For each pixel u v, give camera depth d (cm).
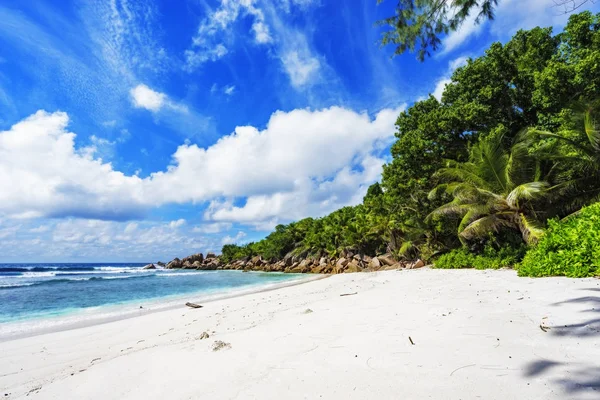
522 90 1956
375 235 4653
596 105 1330
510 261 1533
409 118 2544
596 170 1411
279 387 302
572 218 1105
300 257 6919
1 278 4375
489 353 329
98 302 1714
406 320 510
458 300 649
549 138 1557
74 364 554
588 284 640
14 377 512
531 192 1414
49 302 1741
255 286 2445
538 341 347
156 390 332
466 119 1928
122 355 547
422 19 559
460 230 1783
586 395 231
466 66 2073
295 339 466
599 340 327
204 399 294
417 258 3198
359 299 851
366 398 264
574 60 1661
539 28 1925
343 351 386
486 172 1661
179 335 701
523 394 244
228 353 430
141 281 3541
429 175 2262
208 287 2595
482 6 524
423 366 315
